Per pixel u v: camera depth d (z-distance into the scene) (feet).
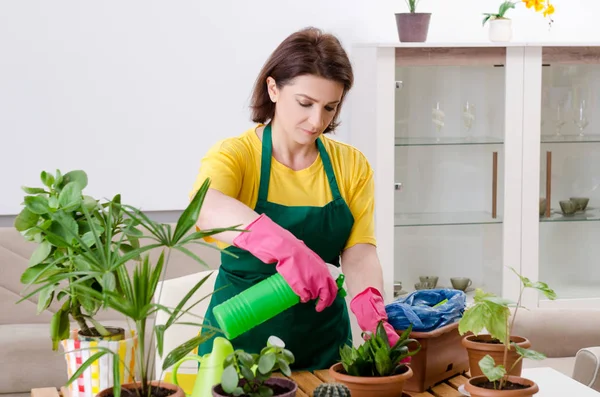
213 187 5.82
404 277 12.77
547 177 13.00
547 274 13.16
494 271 13.00
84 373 4.71
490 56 12.57
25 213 4.71
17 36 12.20
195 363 6.82
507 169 12.79
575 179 13.12
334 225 6.24
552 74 12.80
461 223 12.82
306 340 6.16
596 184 13.15
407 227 12.69
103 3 12.42
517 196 12.87
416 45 12.22
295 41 5.77
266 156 6.18
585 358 8.51
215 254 12.39
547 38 13.92
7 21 12.15
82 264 4.55
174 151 12.84
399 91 12.37
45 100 12.37
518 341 5.24
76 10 12.35
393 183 12.46
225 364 4.14
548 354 9.82
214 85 12.88
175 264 12.26
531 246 12.97
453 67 12.51
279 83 5.81
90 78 12.48
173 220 12.94
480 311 4.82
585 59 12.82
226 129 12.99
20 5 12.17
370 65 12.40
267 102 6.18
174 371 4.62
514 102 12.71
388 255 12.59
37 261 4.72
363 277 6.15
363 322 5.47
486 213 12.88
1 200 12.32
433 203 12.73
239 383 4.20
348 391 4.32
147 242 12.25
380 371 4.64
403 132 12.46
